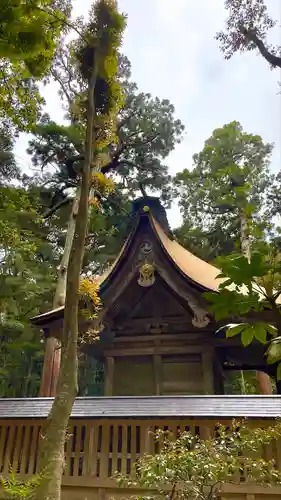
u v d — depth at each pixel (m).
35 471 7.29
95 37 7.99
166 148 29.55
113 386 11.28
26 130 12.87
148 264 10.71
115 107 8.18
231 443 5.67
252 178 27.77
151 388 11.02
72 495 7.05
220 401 7.48
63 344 5.74
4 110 12.53
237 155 29.91
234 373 22.73
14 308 20.98
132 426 7.35
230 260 3.41
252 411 7.06
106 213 28.89
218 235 28.33
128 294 11.15
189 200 30.00
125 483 6.21
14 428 7.88
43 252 25.42
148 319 11.70
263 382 15.04
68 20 8.61
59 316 10.74
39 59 9.66
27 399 8.43
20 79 12.44
